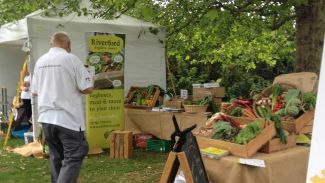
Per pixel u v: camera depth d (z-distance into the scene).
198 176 3.10
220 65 13.46
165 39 8.53
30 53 6.82
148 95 7.45
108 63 6.74
